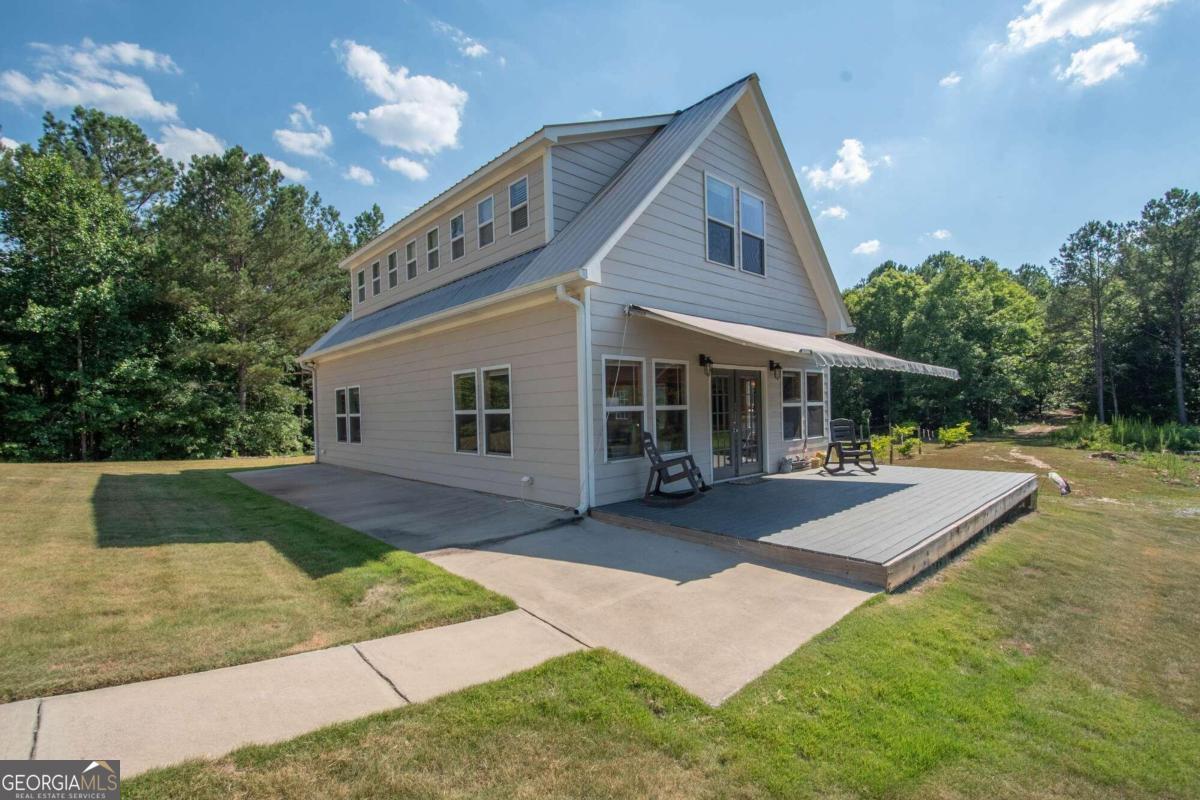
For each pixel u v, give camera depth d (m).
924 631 4.56
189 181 24.38
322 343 18.53
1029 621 5.12
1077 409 39.19
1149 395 31.72
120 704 3.18
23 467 16.14
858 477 11.55
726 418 11.27
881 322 37.84
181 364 22.59
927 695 3.56
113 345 21.36
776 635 4.30
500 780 2.61
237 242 24.08
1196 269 28.67
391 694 3.36
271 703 3.23
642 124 11.42
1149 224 30.08
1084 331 33.41
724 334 7.84
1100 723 3.46
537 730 3.02
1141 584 6.50
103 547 6.84
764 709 3.28
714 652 4.00
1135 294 30.88
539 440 9.16
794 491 9.72
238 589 5.29
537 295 8.72
